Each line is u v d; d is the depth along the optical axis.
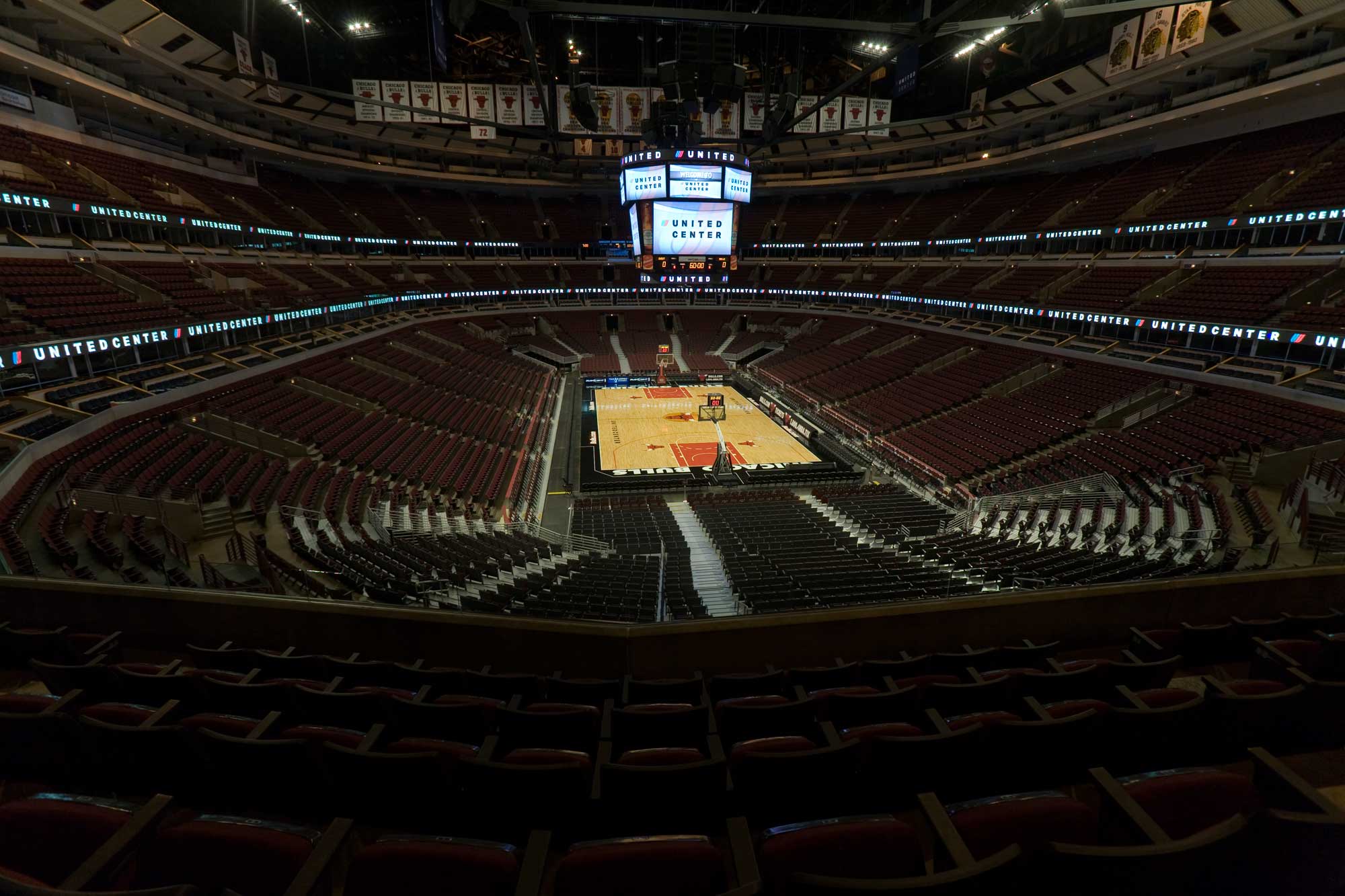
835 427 31.80
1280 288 21.48
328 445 20.62
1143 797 2.77
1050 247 34.09
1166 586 5.86
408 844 2.49
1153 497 16.03
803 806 3.37
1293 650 4.62
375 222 42.25
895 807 3.53
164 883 2.53
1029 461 22.61
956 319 36.91
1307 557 7.93
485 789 3.20
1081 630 5.84
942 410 29.42
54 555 10.01
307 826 3.44
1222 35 22.73
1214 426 19.11
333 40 27.86
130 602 5.73
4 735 3.50
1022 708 4.40
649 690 4.61
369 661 5.48
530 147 40.31
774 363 43.94
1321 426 16.89
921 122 22.20
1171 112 27.36
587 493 24.83
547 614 9.88
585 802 3.20
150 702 4.39
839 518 20.23
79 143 24.38
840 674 4.90
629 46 31.31
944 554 14.01
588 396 40.66
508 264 48.56
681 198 26.52
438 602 10.38
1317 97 24.56
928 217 43.53
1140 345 25.44
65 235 21.14
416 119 26.67
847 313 45.22
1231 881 2.20
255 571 11.12
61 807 2.59
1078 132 32.28
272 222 33.38
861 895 1.96
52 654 5.11
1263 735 3.78
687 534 18.75
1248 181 25.14
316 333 29.73
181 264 25.27
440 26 25.02
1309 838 2.16
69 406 15.85
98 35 21.61
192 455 16.30
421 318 39.91
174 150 31.31
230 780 3.43
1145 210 29.17
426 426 26.38
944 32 11.24
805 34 30.25
